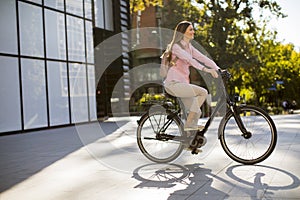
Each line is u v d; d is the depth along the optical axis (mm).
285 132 8148
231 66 23578
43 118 13578
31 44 13266
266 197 3396
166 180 4230
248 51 23875
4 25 12281
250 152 4836
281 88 38375
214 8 23438
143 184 4102
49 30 14078
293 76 40781
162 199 3512
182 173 4539
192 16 24062
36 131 12883
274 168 4531
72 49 15242
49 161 5930
